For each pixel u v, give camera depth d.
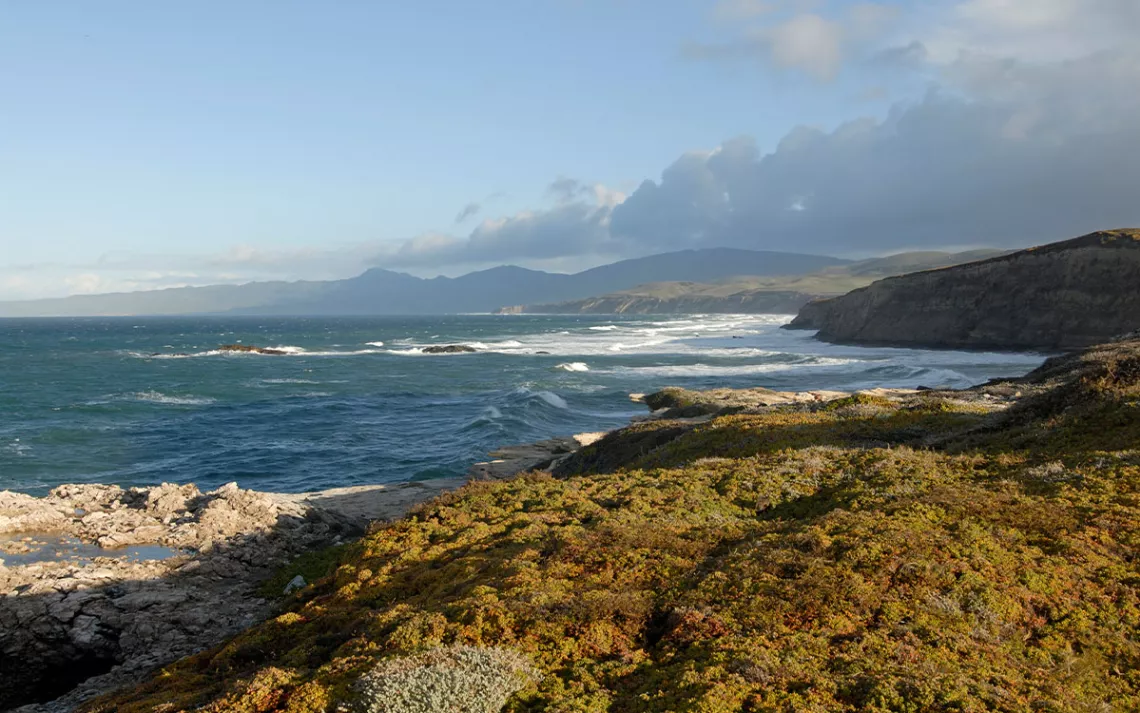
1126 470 14.01
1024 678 7.94
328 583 14.48
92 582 17.17
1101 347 38.31
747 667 7.93
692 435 25.75
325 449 44.62
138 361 110.88
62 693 15.63
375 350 132.00
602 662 8.62
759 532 12.48
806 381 71.38
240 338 182.88
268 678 8.79
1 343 162.88
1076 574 10.07
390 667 8.16
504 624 9.34
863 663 8.02
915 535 11.07
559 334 180.12
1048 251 97.00
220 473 39.00
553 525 14.59
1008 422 21.39
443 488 30.56
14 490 34.56
